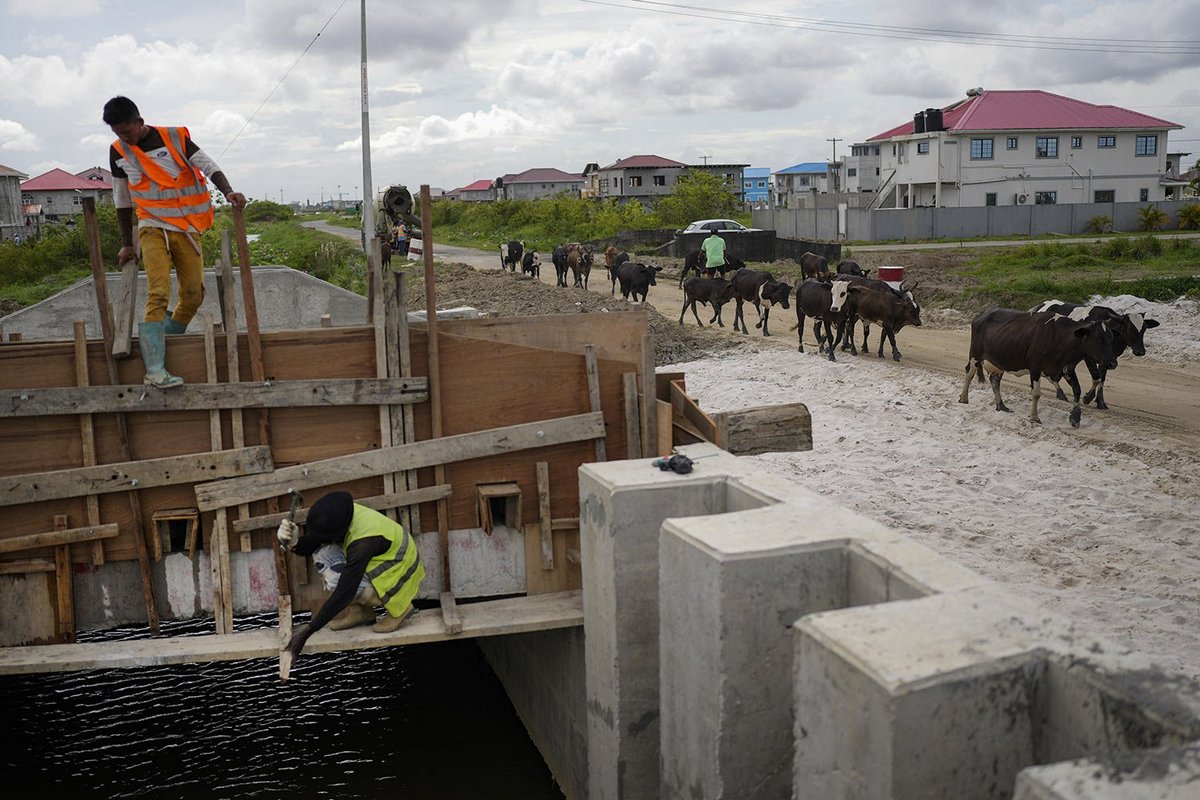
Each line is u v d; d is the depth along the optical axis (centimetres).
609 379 700
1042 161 5494
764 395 1697
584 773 671
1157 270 3070
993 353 1470
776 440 727
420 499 659
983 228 5056
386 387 645
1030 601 389
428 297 648
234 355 629
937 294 2691
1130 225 5241
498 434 665
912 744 330
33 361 611
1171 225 5225
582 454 693
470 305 2686
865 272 2605
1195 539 976
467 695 897
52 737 805
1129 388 1661
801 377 1805
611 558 562
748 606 449
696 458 626
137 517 624
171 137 609
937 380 1711
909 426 1454
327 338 650
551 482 689
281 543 605
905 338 2225
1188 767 273
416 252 1463
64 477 606
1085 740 330
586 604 617
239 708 863
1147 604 828
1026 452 1302
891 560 432
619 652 569
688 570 477
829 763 363
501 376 676
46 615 627
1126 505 1082
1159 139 5553
